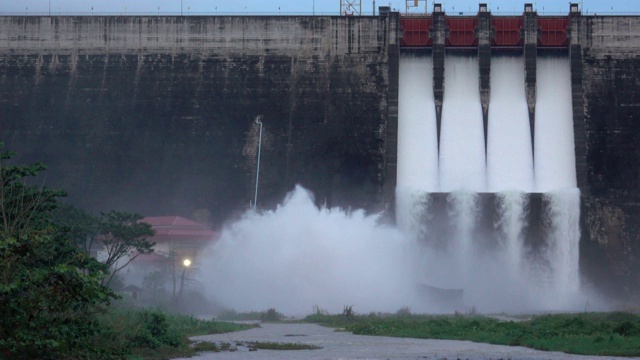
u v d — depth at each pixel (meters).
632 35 129.38
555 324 59.03
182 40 133.00
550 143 126.56
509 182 124.62
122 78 132.50
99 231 86.75
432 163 126.00
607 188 123.31
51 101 132.50
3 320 33.28
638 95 127.75
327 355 44.88
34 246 35.81
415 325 64.06
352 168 125.19
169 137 129.25
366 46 130.75
